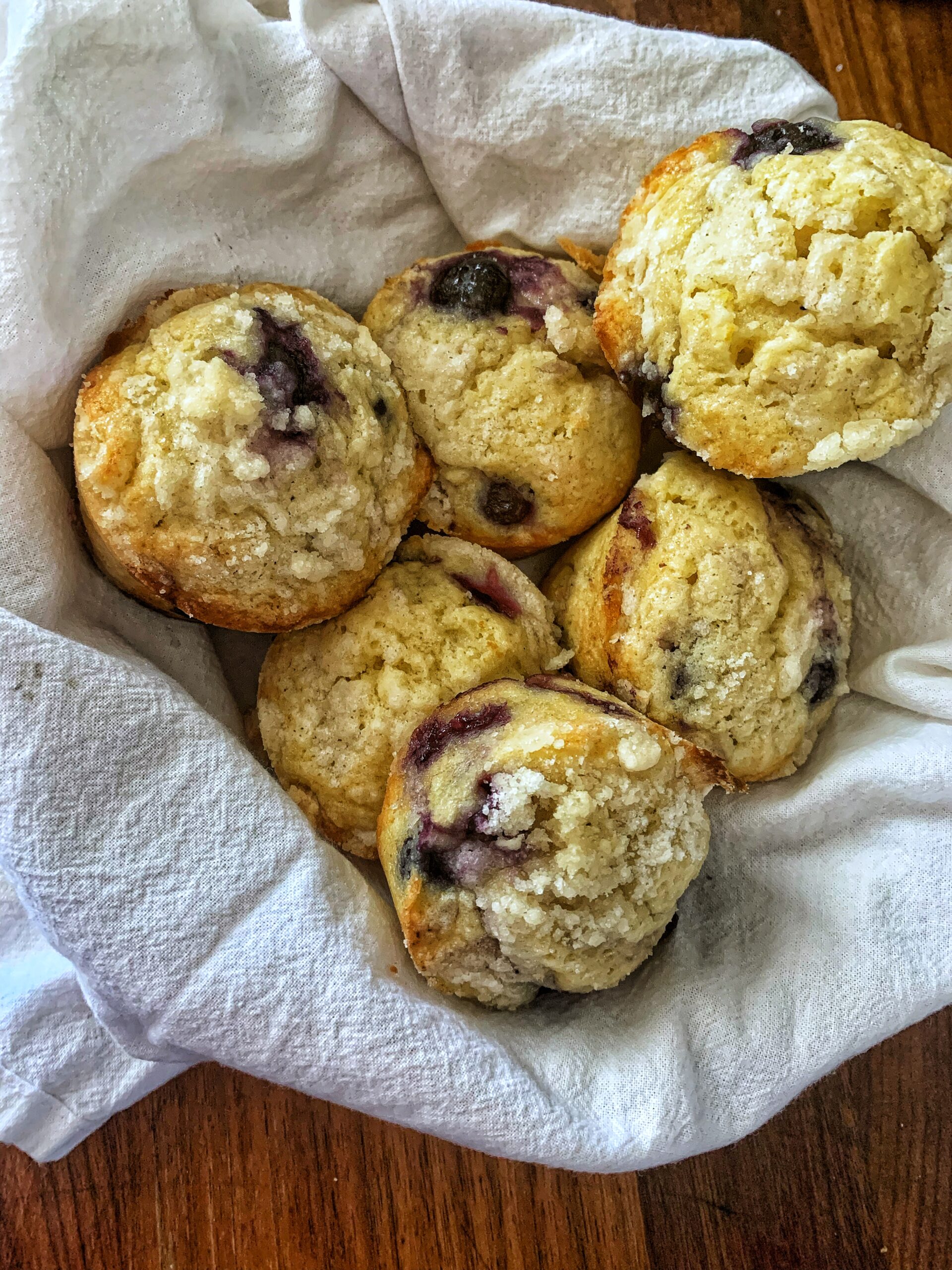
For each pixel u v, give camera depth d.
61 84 0.20
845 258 0.19
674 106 0.23
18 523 0.20
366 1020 0.19
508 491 0.23
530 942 0.19
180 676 0.23
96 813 0.19
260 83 0.23
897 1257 0.25
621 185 0.24
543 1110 0.19
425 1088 0.19
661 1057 0.20
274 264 0.23
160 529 0.20
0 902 0.25
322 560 0.21
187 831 0.19
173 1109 0.25
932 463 0.23
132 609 0.23
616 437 0.23
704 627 0.21
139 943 0.19
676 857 0.20
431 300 0.23
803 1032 0.21
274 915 0.19
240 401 0.19
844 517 0.25
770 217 0.19
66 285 0.21
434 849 0.19
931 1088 0.25
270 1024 0.19
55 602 0.21
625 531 0.22
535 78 0.23
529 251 0.25
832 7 0.27
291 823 0.20
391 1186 0.25
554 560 0.26
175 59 0.21
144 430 0.20
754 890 0.23
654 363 0.21
